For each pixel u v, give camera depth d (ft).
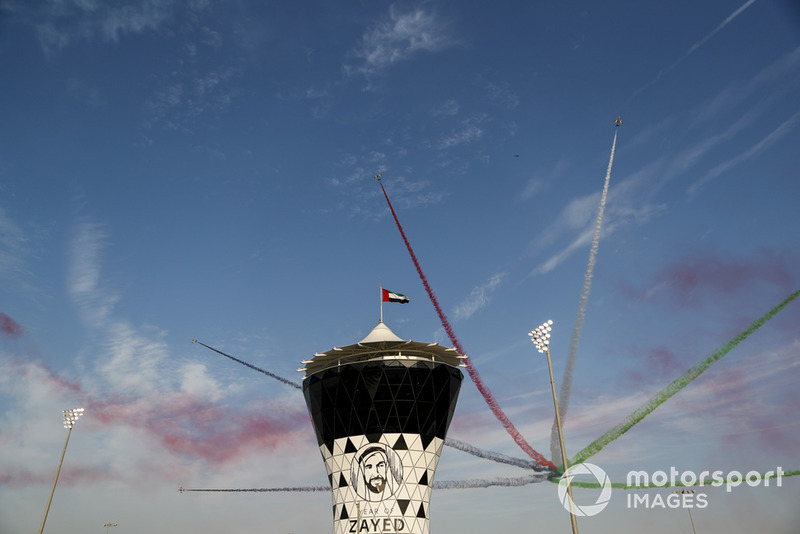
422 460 349.41
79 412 318.45
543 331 214.28
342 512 342.44
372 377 352.90
